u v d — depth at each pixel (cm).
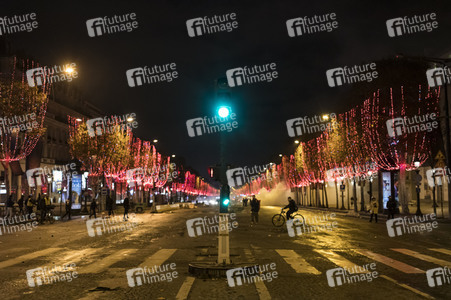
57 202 6412
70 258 1377
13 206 3553
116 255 1443
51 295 868
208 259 1335
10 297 853
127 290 909
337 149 4934
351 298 847
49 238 2052
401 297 857
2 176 5228
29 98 3494
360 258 1378
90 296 858
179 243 1808
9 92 3422
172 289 916
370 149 4266
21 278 1045
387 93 4047
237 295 864
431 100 3844
